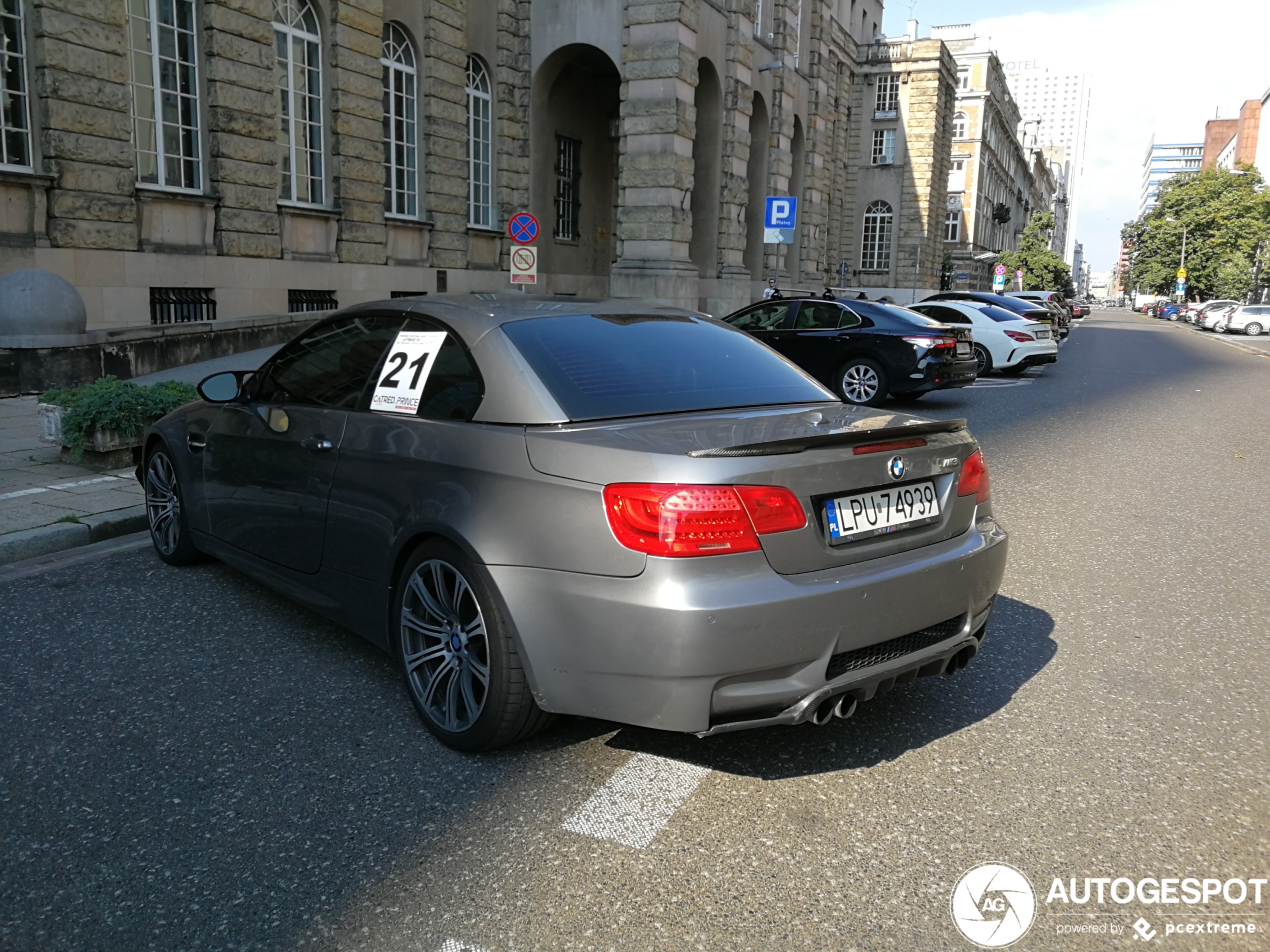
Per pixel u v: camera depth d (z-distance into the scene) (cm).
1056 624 499
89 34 1416
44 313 1188
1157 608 529
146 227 1541
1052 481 888
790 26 3072
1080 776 338
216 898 260
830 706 313
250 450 457
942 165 5466
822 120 3506
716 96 2630
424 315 398
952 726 376
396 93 2112
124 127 1481
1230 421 1376
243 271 1714
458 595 338
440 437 351
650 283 2316
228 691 391
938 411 1386
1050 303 3525
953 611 341
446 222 2239
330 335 447
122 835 289
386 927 250
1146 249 9631
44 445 861
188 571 552
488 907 258
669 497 286
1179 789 330
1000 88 8275
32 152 1386
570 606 300
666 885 270
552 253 2644
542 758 342
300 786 319
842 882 273
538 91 2461
